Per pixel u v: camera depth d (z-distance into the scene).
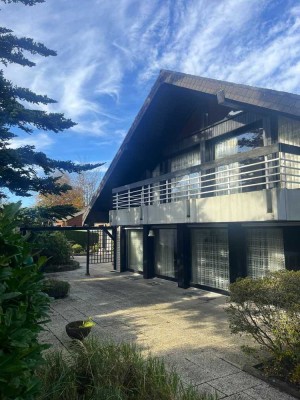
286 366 4.95
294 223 8.79
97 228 17.00
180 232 12.48
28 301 2.88
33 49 10.83
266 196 7.74
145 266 14.73
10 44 10.52
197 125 13.15
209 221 9.64
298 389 4.46
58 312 9.05
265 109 8.38
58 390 3.75
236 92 8.79
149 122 13.66
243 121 10.83
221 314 8.44
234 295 5.28
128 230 17.34
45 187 11.41
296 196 7.70
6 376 2.17
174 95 12.55
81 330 6.29
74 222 37.91
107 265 20.38
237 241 10.30
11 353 2.27
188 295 10.89
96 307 9.55
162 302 9.97
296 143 9.02
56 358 4.39
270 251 9.65
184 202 10.76
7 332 2.24
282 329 4.83
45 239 17.53
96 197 17.14
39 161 11.06
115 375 4.07
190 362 5.52
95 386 3.82
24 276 2.72
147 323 7.80
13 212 2.92
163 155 15.40
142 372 4.16
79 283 13.80
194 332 7.05
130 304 9.81
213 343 6.37
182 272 12.27
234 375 5.04
